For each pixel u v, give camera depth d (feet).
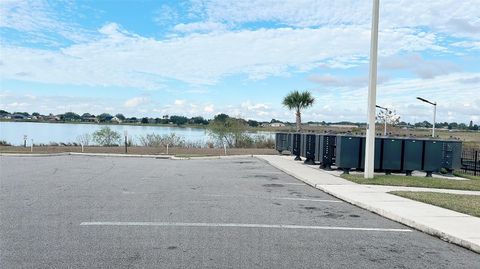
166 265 17.99
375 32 49.96
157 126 231.09
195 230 24.13
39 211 28.40
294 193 40.68
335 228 26.20
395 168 58.34
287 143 90.33
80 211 28.63
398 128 145.59
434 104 81.76
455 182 51.16
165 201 33.35
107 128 169.37
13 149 100.99
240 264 18.43
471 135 138.10
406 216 28.58
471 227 25.71
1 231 22.91
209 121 139.23
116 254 19.31
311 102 124.67
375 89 50.60
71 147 114.11
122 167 63.00
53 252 19.38
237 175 55.11
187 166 67.31
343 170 59.06
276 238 23.09
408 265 19.33
